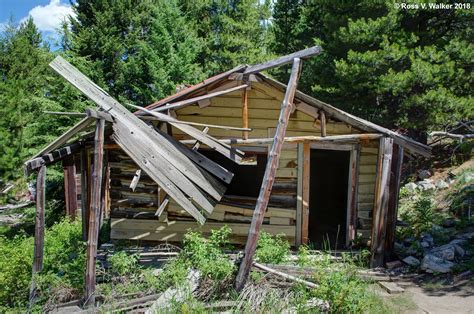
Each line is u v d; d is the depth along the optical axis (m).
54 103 17.16
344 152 13.34
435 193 12.21
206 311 5.45
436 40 13.68
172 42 24.16
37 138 17.86
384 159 7.96
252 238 6.21
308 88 17.86
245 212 9.13
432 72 12.15
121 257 6.86
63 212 15.40
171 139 7.77
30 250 7.91
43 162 6.43
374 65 12.98
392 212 8.41
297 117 8.90
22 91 23.14
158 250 8.84
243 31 26.70
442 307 5.97
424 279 7.22
